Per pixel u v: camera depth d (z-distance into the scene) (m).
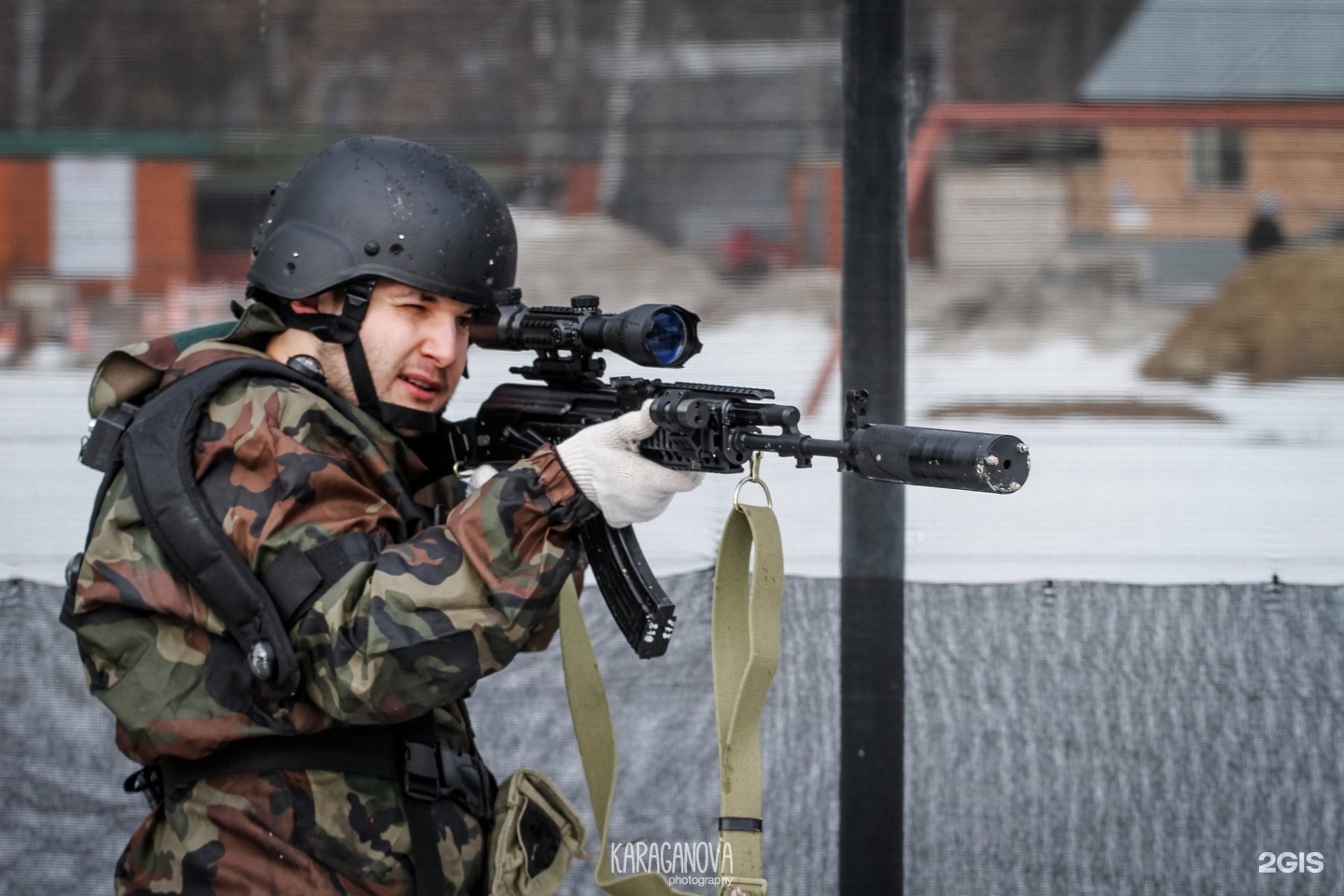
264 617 5.23
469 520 5.28
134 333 9.53
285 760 5.49
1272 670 8.61
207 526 5.30
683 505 8.93
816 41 9.37
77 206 9.47
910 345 9.34
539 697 8.73
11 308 9.45
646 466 5.34
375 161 6.00
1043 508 9.07
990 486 4.69
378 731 5.63
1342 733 8.56
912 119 9.30
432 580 5.20
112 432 5.69
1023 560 9.00
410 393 6.04
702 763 8.67
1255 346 9.30
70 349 9.48
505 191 9.51
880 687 8.52
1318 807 8.54
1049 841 8.56
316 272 5.83
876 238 8.60
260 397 5.51
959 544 9.01
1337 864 8.53
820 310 9.38
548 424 6.27
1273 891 8.53
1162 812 8.57
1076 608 8.64
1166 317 9.34
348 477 5.45
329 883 5.46
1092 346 9.30
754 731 5.79
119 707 5.52
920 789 8.58
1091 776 8.59
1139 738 8.59
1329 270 9.28
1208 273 9.34
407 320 5.98
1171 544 9.08
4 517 9.14
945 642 8.64
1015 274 9.31
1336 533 9.11
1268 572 9.05
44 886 8.62
